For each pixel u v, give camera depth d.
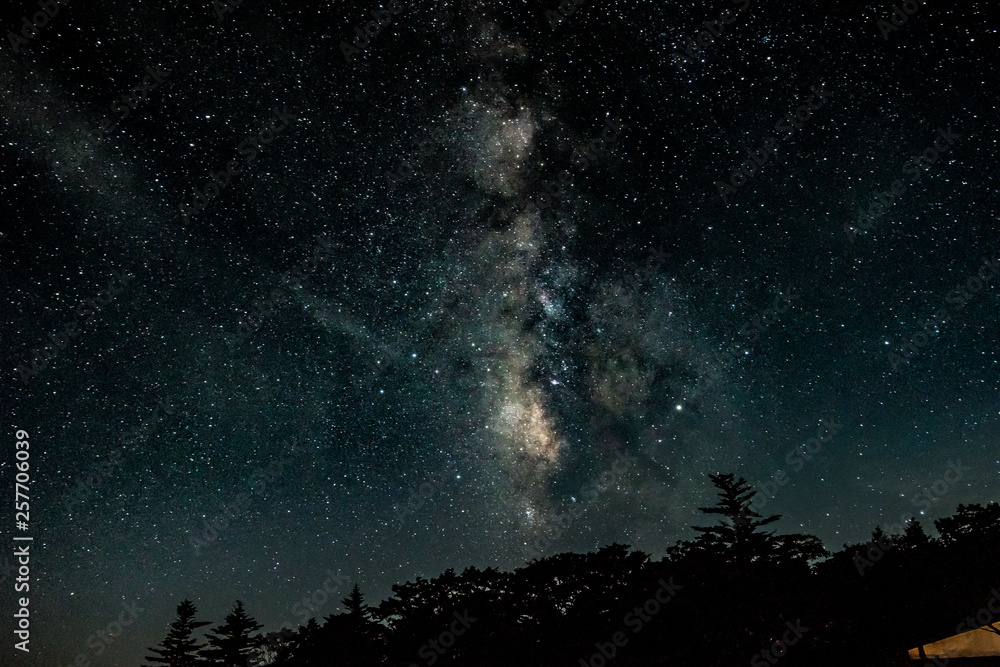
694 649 16.77
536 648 17.81
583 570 19.09
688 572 17.95
